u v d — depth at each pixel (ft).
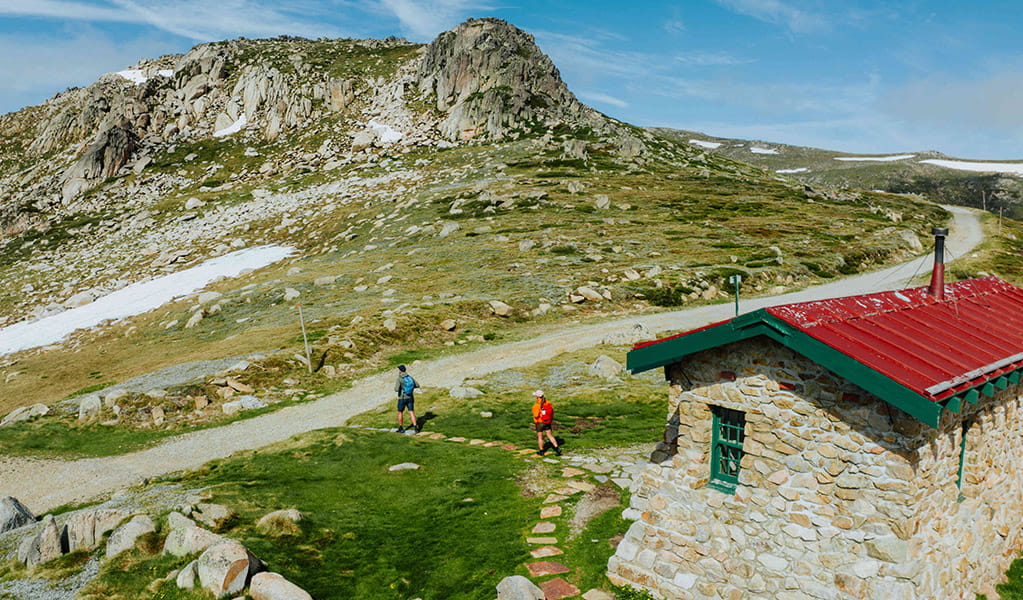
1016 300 48.06
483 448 65.67
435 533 44.91
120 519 45.55
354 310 154.61
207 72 595.88
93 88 595.47
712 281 182.19
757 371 32.42
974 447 34.96
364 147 473.67
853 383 28.66
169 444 84.17
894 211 343.05
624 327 141.28
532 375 106.01
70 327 203.31
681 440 35.76
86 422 93.45
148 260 290.56
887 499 28.30
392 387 106.32
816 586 29.99
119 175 461.78
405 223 275.80
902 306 38.99
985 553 36.29
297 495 52.70
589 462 59.62
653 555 36.06
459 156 435.12
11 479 72.13
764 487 32.07
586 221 261.24
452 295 164.86
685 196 333.21
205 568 35.53
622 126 548.72
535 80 553.64
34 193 453.17
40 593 37.17
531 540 42.42
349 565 40.45
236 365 111.86
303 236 293.23
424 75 581.12
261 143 512.22
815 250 229.25
